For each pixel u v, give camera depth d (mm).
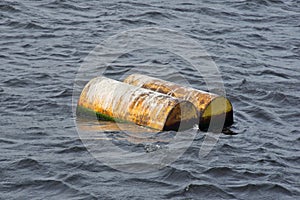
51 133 52031
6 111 56094
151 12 87062
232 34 81500
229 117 54531
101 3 90000
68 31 79000
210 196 44281
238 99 61062
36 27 79438
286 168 48031
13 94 59781
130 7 88938
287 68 70938
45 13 84562
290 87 64875
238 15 88688
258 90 63375
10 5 85312
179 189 44750
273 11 90812
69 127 53156
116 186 44969
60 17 83750
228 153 49625
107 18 84438
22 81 63219
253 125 55062
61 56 71125
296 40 80438
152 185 45156
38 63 68750
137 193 44219
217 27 83750
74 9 86938
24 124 53562
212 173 46719
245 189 45094
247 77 67312
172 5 90812
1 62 68375
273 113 57875
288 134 53719
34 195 44000
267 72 69125
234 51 75562
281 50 76875
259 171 47281
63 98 59344
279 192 44969
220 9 90375
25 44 74188
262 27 84688
